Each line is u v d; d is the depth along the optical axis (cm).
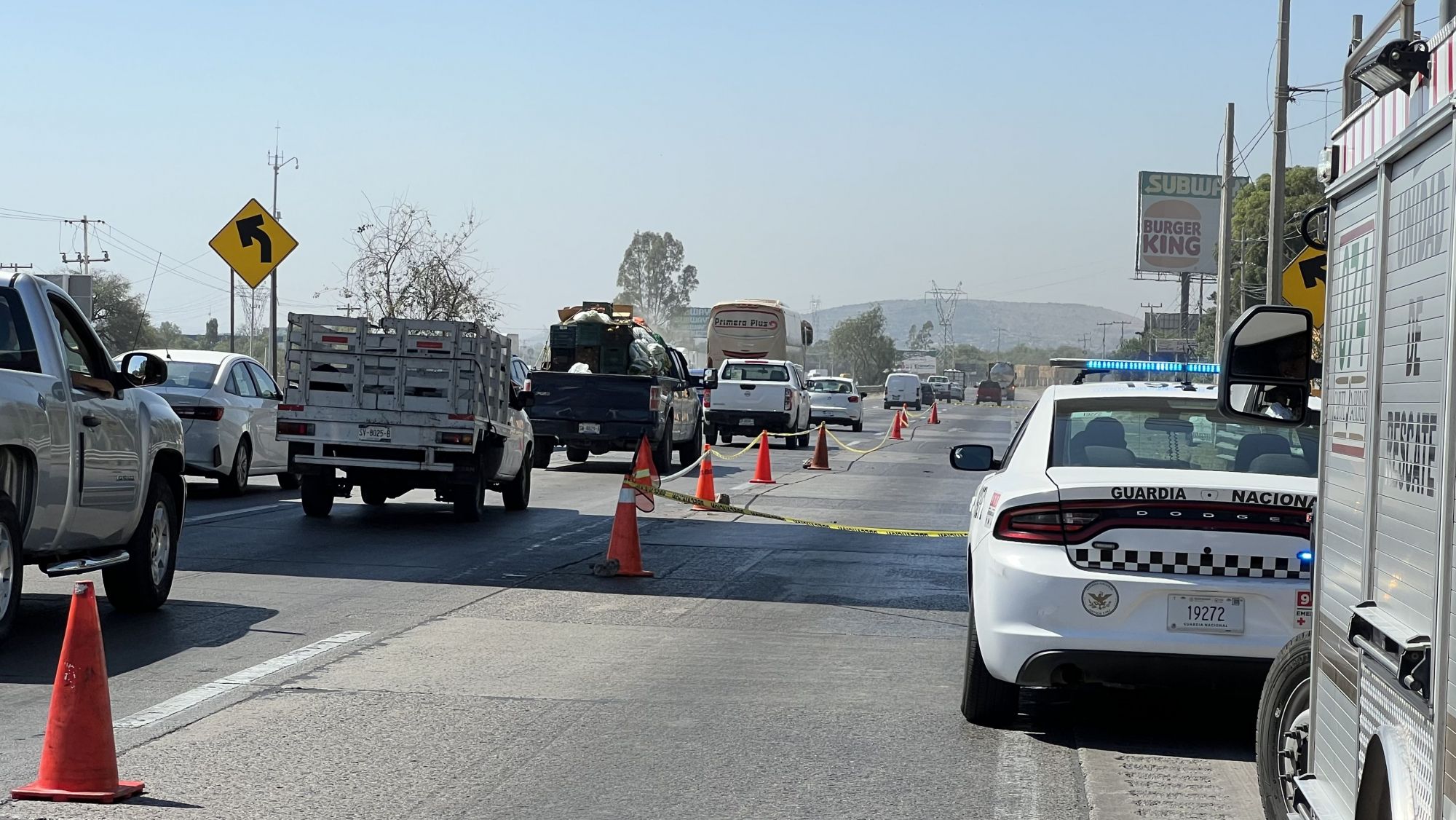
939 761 727
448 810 631
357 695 845
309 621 1083
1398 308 428
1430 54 400
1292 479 733
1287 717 580
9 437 905
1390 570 430
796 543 1686
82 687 634
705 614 1162
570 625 1097
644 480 1399
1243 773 715
